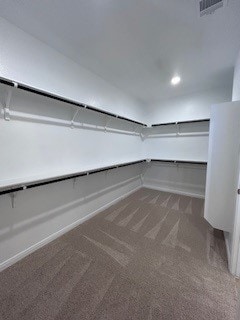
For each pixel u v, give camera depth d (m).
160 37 1.78
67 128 2.25
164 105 4.07
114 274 1.57
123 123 3.54
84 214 2.63
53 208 2.12
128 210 3.03
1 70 1.54
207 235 2.24
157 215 2.83
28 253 1.84
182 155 3.93
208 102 3.45
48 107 1.97
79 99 2.38
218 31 1.68
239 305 0.91
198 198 3.71
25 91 1.61
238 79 2.01
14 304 1.27
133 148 4.01
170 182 4.16
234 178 1.83
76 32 1.71
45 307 1.25
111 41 1.85
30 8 1.41
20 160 1.73
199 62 2.29
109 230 2.35
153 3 1.35
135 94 3.67
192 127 3.75
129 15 1.48
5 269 1.62
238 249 1.53
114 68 2.48
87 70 2.49
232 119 1.82
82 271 1.60
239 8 1.38
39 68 1.84
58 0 1.32
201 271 1.61
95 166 2.63
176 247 1.98
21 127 1.72
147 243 2.05
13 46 1.61
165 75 2.71
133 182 4.14
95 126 2.75
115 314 1.20
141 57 2.18
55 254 1.84
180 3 1.34
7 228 1.66
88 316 1.19
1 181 1.57
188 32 1.70
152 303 1.29
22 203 1.77
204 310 1.23
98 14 1.47
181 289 1.41
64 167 2.23
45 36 1.77
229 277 1.54
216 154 1.96
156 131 4.26
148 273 1.59
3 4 1.37
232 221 1.86
